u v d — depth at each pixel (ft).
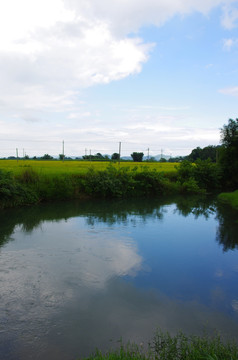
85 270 22.75
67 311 16.52
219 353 11.44
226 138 107.04
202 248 29.35
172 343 12.82
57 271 22.41
